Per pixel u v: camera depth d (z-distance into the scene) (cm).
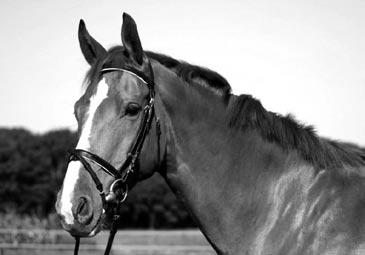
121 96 305
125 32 316
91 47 345
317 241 298
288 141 326
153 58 341
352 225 296
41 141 4828
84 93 314
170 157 325
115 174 298
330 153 322
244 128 329
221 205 319
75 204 288
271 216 312
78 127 306
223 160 323
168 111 326
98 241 1942
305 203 310
